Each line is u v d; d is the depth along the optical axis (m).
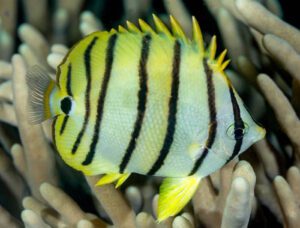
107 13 0.69
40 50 0.54
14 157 0.42
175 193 0.30
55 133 0.29
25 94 0.39
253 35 0.46
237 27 0.50
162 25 0.29
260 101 0.45
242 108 0.29
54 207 0.36
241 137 0.29
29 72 0.30
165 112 0.29
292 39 0.42
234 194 0.29
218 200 0.35
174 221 0.32
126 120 0.29
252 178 0.31
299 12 0.66
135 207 0.38
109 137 0.29
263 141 0.39
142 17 0.62
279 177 0.34
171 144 0.29
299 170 0.38
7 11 0.59
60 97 0.29
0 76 0.51
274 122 0.44
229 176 0.34
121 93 0.29
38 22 0.61
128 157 0.29
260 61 0.50
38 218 0.36
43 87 0.29
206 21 0.63
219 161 0.30
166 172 0.30
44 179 0.41
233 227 0.30
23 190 0.45
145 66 0.28
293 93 0.41
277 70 0.47
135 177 0.40
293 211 0.34
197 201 0.35
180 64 0.28
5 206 0.46
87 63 0.29
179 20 0.53
